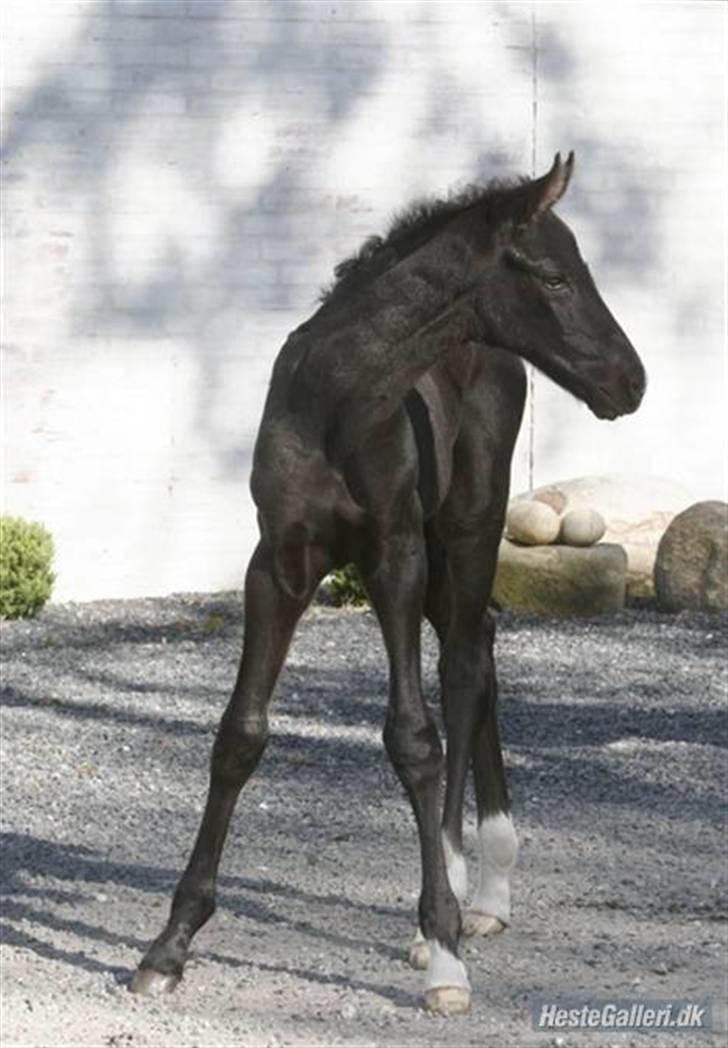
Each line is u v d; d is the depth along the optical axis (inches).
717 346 829.8
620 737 582.9
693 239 824.9
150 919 405.1
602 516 763.4
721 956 382.6
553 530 748.0
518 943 390.9
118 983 362.9
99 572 776.9
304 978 368.2
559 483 789.9
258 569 348.5
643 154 817.5
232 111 782.5
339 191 792.9
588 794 516.1
